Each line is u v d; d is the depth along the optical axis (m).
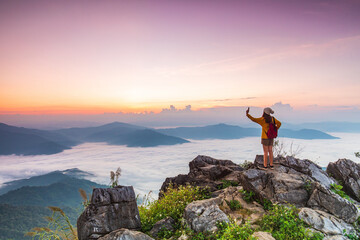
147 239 4.39
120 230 4.34
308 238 4.10
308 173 6.55
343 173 7.21
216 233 4.48
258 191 5.66
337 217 4.81
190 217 4.89
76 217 5.03
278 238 4.24
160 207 6.02
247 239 4.09
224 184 7.60
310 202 5.18
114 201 4.89
